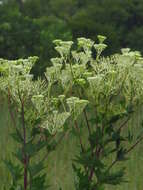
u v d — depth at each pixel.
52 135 6.32
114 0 49.25
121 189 9.73
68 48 6.48
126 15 48.28
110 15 48.28
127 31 48.19
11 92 6.25
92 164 6.50
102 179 6.59
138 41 47.28
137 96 6.35
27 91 6.18
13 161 10.60
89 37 31.30
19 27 26.38
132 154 11.15
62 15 63.09
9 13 27.19
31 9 52.75
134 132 10.20
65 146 11.71
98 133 6.46
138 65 6.23
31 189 6.45
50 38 24.55
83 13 43.78
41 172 10.50
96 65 6.48
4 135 12.24
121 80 6.36
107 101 6.37
